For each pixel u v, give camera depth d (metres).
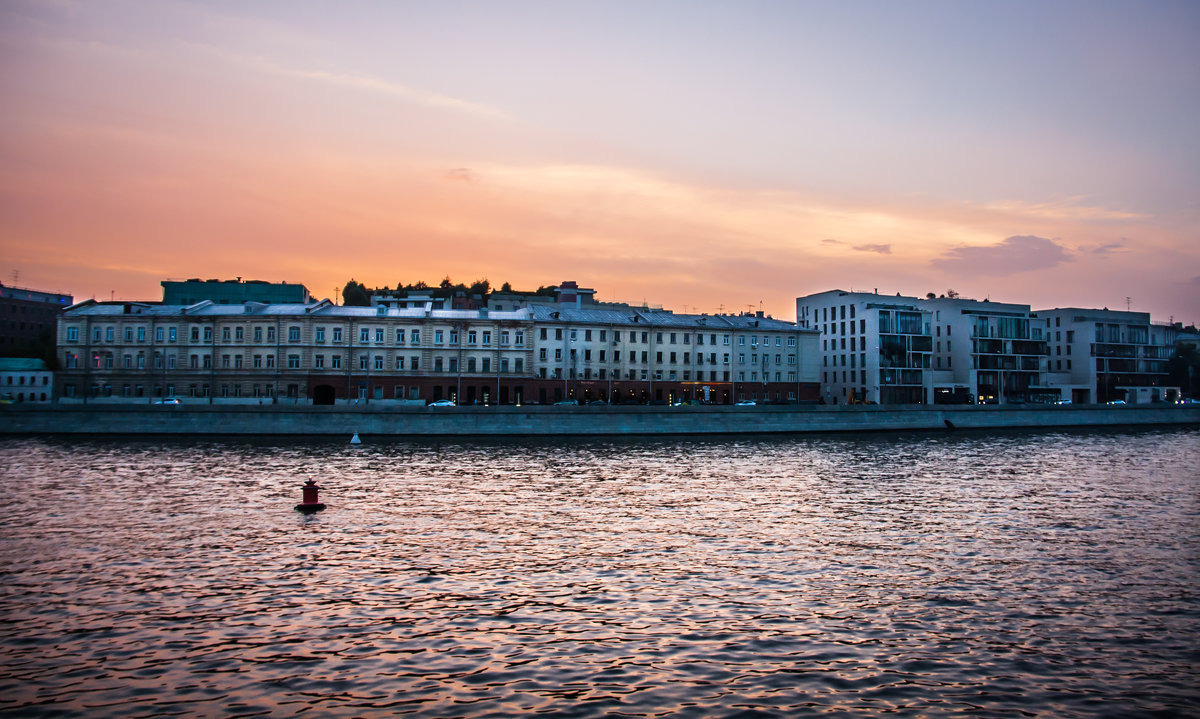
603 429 107.81
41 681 23.47
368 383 127.56
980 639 27.50
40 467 70.31
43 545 40.62
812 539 43.16
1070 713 21.91
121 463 73.81
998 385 175.75
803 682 23.77
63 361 126.69
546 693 22.89
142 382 126.38
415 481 63.94
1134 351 192.75
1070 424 140.25
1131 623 29.25
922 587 33.78
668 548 40.88
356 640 27.06
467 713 21.59
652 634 27.81
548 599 31.83
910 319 164.12
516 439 101.75
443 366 131.12
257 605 30.78
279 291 156.75
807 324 179.12
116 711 21.55
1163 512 51.91
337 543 41.56
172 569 36.09
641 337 144.75
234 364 125.94
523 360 135.12
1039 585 34.16
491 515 49.53
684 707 22.05
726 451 90.62
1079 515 50.69
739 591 33.06
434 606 30.86
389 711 21.70
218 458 78.38
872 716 21.61
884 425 124.44
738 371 151.88
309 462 75.88
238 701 22.25
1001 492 60.31
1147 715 21.84
